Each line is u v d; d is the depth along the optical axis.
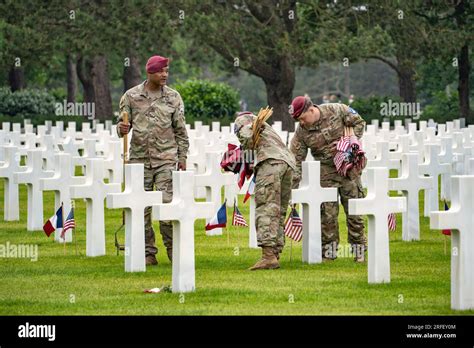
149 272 19.67
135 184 19.56
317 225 20.52
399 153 30.45
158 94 20.72
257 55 61.34
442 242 23.67
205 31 58.84
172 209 17.09
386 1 63.22
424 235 24.88
